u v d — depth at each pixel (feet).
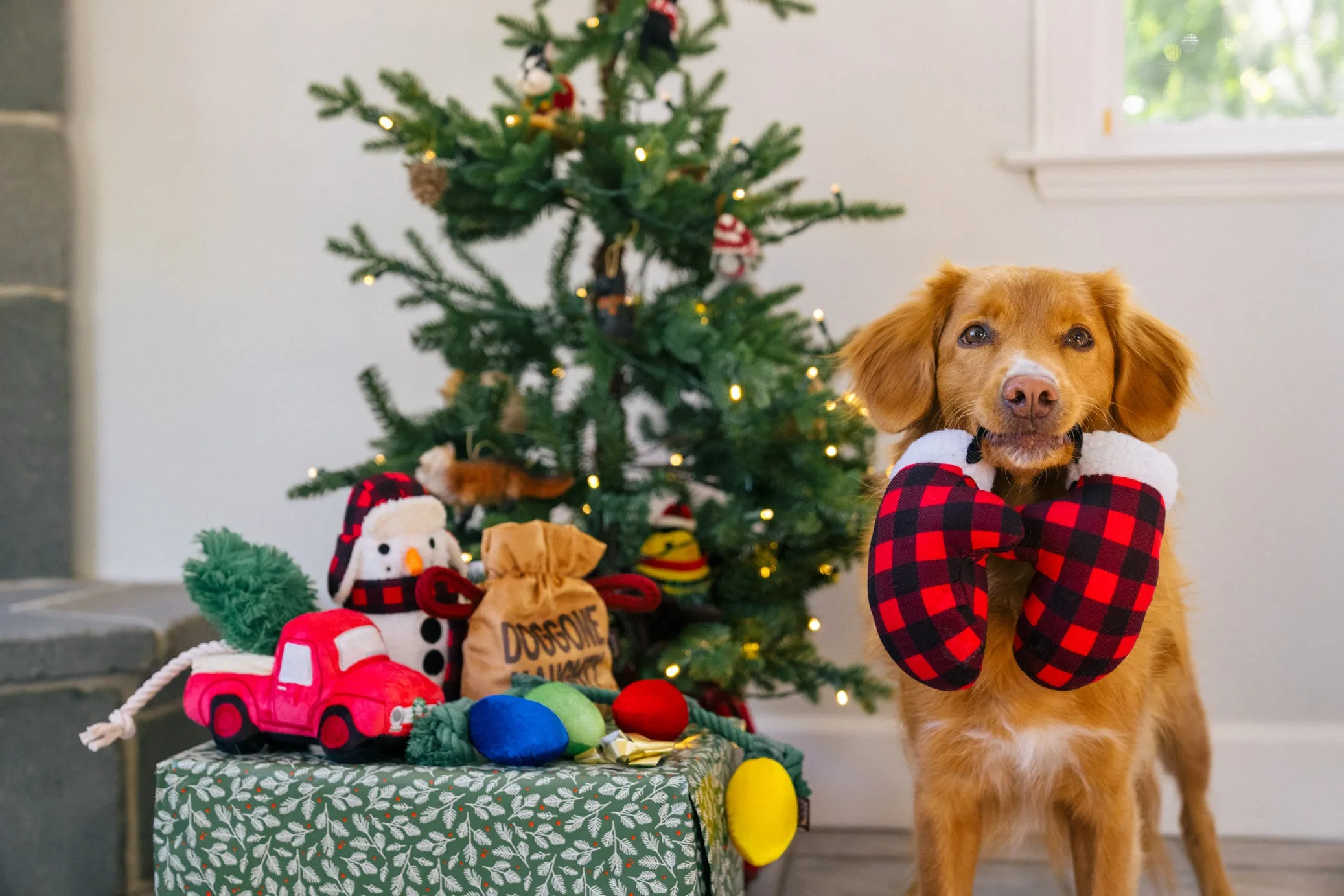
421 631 4.62
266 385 8.04
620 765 4.11
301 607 4.56
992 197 7.39
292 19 7.91
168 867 4.18
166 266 8.07
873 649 4.70
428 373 7.92
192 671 4.49
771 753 4.65
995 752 4.27
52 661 5.68
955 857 4.42
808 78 7.52
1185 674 5.61
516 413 5.67
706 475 6.27
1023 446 3.75
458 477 5.40
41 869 5.71
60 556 7.91
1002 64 7.36
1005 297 4.14
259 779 4.09
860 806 7.38
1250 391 7.14
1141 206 7.23
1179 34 7.57
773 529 5.91
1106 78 7.48
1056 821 4.59
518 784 3.94
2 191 7.71
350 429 7.99
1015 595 4.16
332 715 4.10
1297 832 7.04
